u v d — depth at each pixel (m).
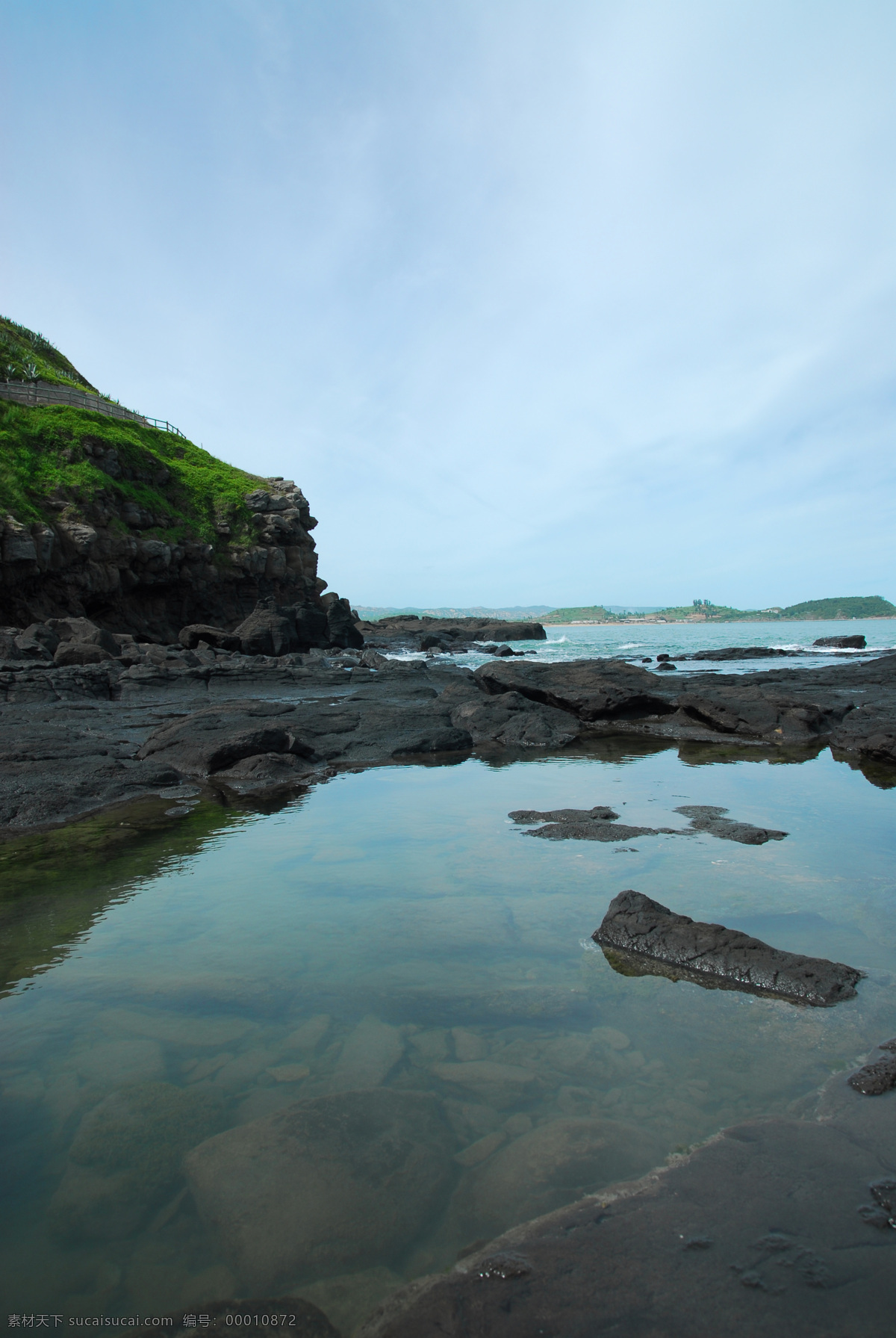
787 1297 2.21
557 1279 2.33
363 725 16.08
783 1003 4.34
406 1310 2.27
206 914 5.88
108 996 4.50
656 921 5.23
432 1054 3.83
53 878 6.82
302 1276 2.45
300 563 51.34
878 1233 2.47
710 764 13.18
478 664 41.38
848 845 7.66
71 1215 2.75
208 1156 3.03
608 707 18.72
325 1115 3.28
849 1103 3.29
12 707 17.72
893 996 4.38
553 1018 4.20
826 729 16.75
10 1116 3.34
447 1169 2.94
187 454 51.97
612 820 8.88
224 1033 4.07
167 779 11.38
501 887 6.45
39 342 56.78
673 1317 2.16
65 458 37.94
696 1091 3.45
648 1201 2.67
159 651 28.86
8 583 31.77
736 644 65.31
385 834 8.30
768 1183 2.74
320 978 4.73
